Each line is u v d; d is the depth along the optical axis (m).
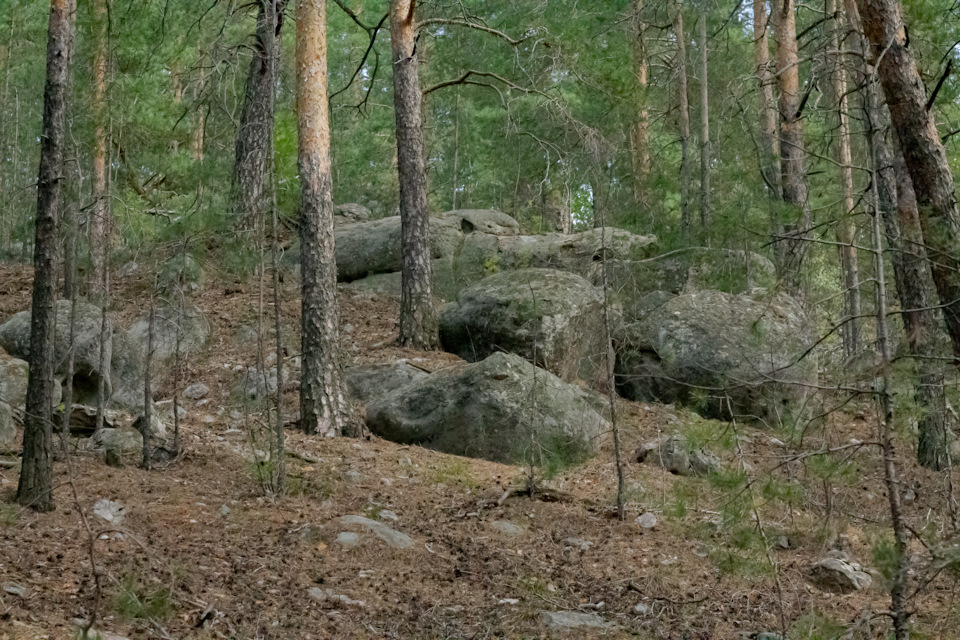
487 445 10.47
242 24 16.59
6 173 23.14
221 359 12.94
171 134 11.27
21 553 5.87
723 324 12.25
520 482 9.15
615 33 16.61
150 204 10.80
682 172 15.54
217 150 12.89
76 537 6.35
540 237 16.81
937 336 6.65
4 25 20.91
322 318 10.59
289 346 13.38
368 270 17.48
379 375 12.45
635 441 11.34
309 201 10.67
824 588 6.96
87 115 9.59
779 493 5.25
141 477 8.04
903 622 4.55
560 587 6.88
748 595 6.80
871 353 5.96
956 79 11.15
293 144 9.27
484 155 22.56
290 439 9.93
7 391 9.76
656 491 9.12
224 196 11.55
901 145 7.88
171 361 12.45
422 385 11.16
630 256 10.79
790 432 5.62
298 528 7.32
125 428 9.41
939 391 7.89
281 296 15.55
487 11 17.70
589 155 11.72
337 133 24.00
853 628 5.00
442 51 19.61
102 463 8.25
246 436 9.91
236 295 15.11
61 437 7.54
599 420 11.12
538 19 15.72
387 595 6.45
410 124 14.38
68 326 10.60
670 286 13.85
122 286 14.63
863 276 11.64
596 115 14.25
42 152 6.88
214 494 7.94
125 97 10.09
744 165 8.52
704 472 9.71
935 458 10.11
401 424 10.95
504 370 10.83
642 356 12.83
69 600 5.35
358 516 7.63
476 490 9.08
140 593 5.50
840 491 8.86
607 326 9.02
